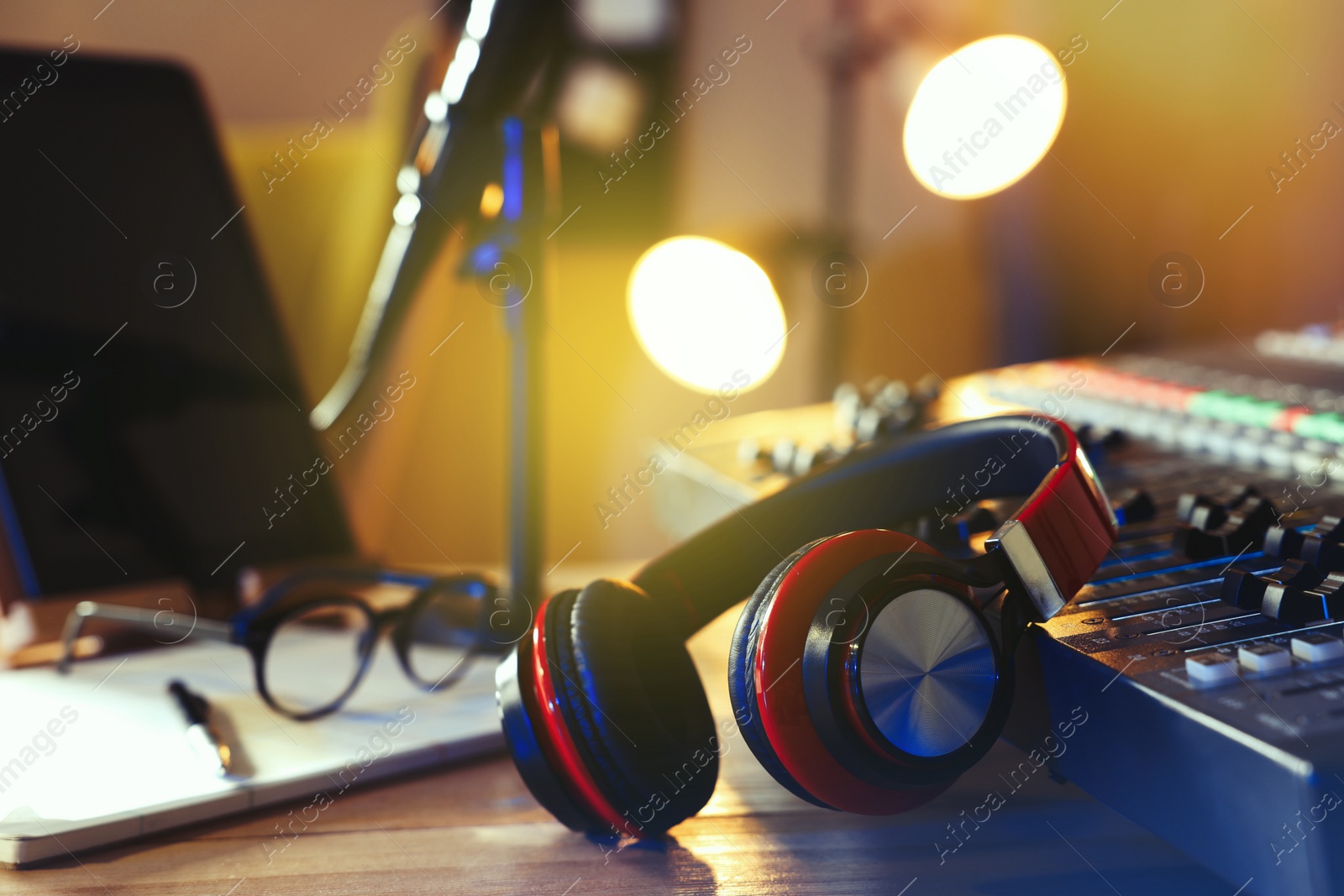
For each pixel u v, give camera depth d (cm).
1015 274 301
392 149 174
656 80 259
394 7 261
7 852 80
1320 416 97
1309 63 242
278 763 86
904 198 296
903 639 75
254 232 129
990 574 77
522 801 85
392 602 120
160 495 116
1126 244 284
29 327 111
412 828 83
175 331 120
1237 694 73
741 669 76
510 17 89
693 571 85
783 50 280
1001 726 76
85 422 113
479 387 245
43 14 245
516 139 96
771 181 283
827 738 75
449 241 102
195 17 253
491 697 94
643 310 211
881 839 81
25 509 108
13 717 93
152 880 79
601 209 269
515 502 100
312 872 79
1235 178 261
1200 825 72
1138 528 88
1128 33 274
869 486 86
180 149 125
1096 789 77
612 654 78
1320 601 77
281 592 101
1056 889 76
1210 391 111
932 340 302
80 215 116
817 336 266
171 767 86
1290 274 248
